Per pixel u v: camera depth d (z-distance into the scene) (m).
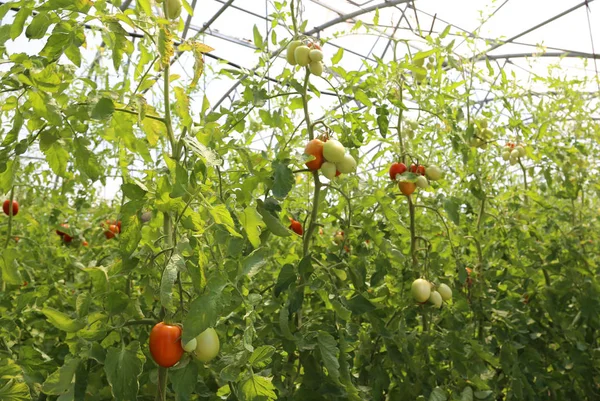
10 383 1.05
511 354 2.17
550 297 2.56
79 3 0.99
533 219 2.82
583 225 2.91
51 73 1.02
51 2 0.98
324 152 1.61
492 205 2.60
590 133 3.15
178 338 0.99
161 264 1.18
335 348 1.46
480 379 1.87
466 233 2.45
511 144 2.77
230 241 1.29
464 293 2.32
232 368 1.00
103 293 1.04
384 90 1.96
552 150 2.69
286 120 1.91
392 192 2.19
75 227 3.08
